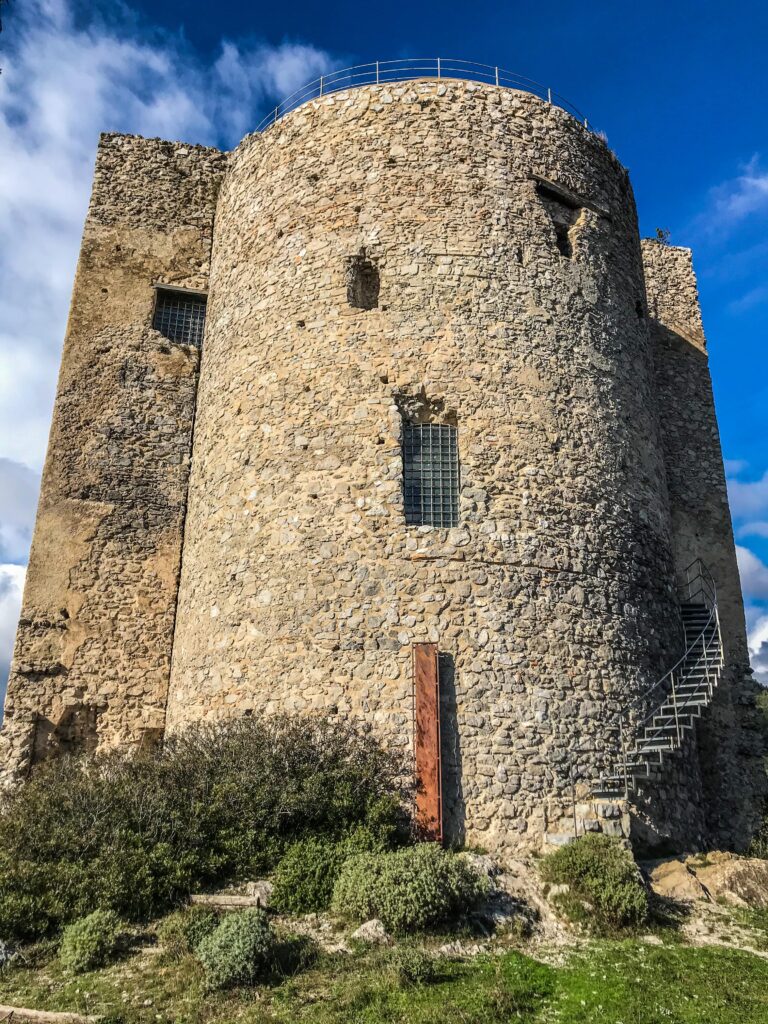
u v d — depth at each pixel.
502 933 10.30
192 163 22.50
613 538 15.56
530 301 16.36
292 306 16.88
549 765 13.41
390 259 16.34
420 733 13.05
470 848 12.60
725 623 20.50
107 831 11.03
